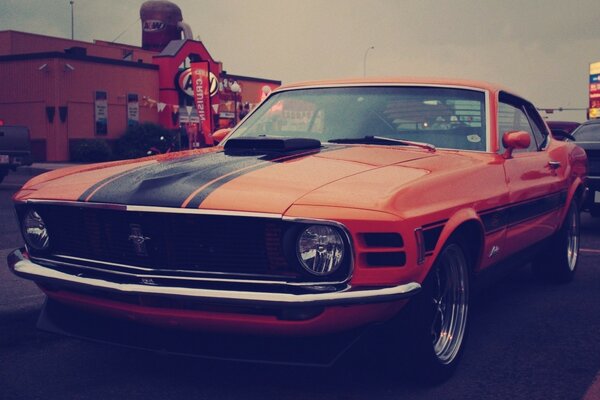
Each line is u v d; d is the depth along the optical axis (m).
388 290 2.91
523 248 4.68
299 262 2.91
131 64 34.38
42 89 30.80
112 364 3.70
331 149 3.81
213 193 3.04
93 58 32.19
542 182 4.87
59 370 3.60
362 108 4.38
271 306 2.86
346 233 2.88
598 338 4.28
